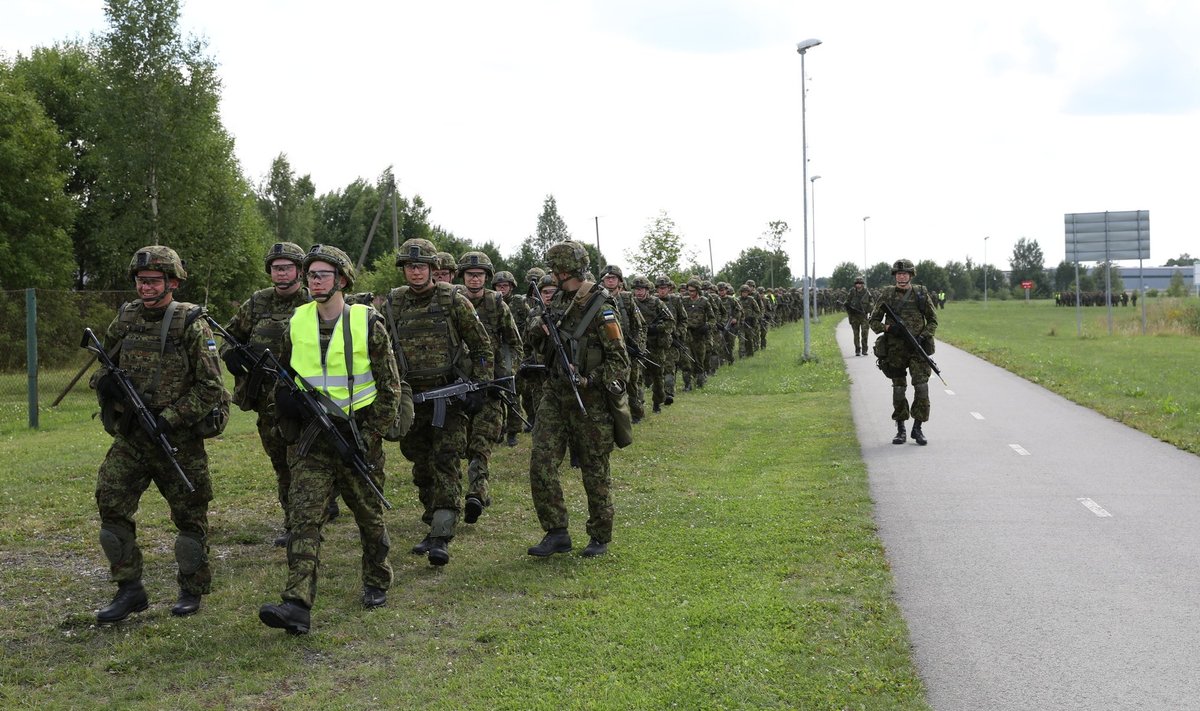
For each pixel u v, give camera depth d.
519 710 4.11
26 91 32.69
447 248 68.81
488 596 5.68
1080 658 4.61
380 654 4.80
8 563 6.45
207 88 30.80
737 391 17.48
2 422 14.21
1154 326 36.31
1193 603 5.39
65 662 4.72
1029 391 16.36
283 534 7.20
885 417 13.38
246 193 39.72
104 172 30.39
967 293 112.88
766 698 4.17
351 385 5.10
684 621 5.13
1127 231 33.94
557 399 6.53
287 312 6.76
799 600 5.45
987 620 5.14
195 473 5.34
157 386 5.16
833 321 53.75
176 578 6.11
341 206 72.62
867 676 4.38
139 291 5.23
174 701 4.27
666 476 9.49
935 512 7.63
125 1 29.53
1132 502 7.93
